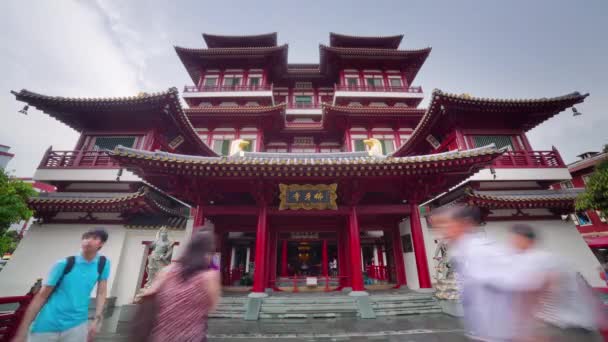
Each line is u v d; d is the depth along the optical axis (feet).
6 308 43.50
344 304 38.19
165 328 9.88
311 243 77.25
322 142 108.68
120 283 48.19
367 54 114.62
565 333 10.88
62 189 59.06
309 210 43.80
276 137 107.04
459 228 14.16
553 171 58.65
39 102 57.77
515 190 58.39
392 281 54.13
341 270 51.70
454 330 29.73
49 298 14.30
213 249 12.41
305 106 117.39
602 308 11.43
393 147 95.76
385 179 43.96
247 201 49.93
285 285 57.31
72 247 50.03
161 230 36.78
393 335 28.58
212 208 44.27
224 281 55.06
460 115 62.85
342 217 52.95
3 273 47.52
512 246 12.76
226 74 117.19
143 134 63.67
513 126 65.57
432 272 48.39
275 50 111.55
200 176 40.96
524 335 10.82
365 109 92.53
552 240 52.44
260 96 105.60
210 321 34.45
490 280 12.09
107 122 63.77
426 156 39.24
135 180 57.36
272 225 53.42
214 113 92.27
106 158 61.26
